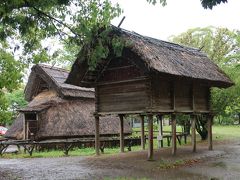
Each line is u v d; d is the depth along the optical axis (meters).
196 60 22.06
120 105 19.67
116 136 30.92
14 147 31.39
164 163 17.39
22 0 12.59
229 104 29.62
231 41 35.97
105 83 20.31
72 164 18.30
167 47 20.64
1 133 43.44
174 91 19.91
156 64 17.16
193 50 23.72
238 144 26.44
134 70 18.98
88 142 27.42
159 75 17.34
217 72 22.61
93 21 14.87
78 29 14.77
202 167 16.95
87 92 32.84
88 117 30.78
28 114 29.47
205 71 21.05
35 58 16.78
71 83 20.58
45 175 15.42
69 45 15.40
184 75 18.22
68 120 29.44
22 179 14.59
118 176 14.76
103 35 15.93
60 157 21.67
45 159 20.88
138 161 18.14
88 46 16.02
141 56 17.22
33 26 14.89
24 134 28.88
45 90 33.72
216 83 21.91
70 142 23.88
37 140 27.59
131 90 19.19
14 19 14.44
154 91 18.55
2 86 17.61
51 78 31.47
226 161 18.75
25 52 16.69
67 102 31.05
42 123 28.80
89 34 14.85
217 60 35.09
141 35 19.67
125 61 19.38
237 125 48.44
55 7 14.89
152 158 18.17
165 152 21.38
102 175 15.06
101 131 30.03
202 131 30.05
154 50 18.62
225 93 29.06
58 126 28.67
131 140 27.62
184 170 16.12
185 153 21.00
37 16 14.73
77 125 29.42
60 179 14.46
